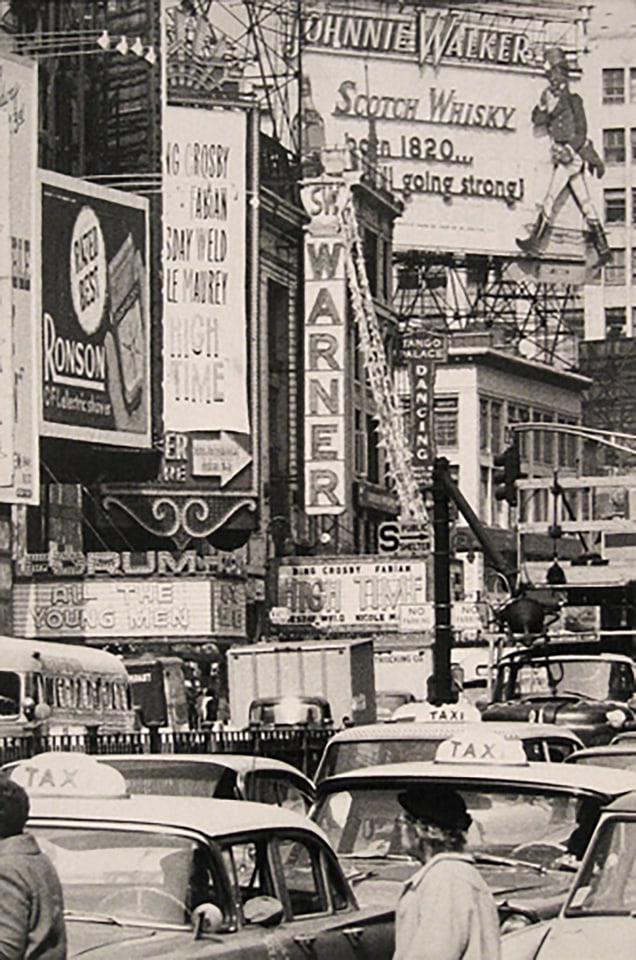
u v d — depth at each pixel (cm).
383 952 1240
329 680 5709
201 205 9212
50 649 4516
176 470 8975
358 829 1478
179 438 9000
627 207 12912
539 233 12838
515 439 5075
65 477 8600
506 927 1272
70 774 1188
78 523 8694
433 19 12500
